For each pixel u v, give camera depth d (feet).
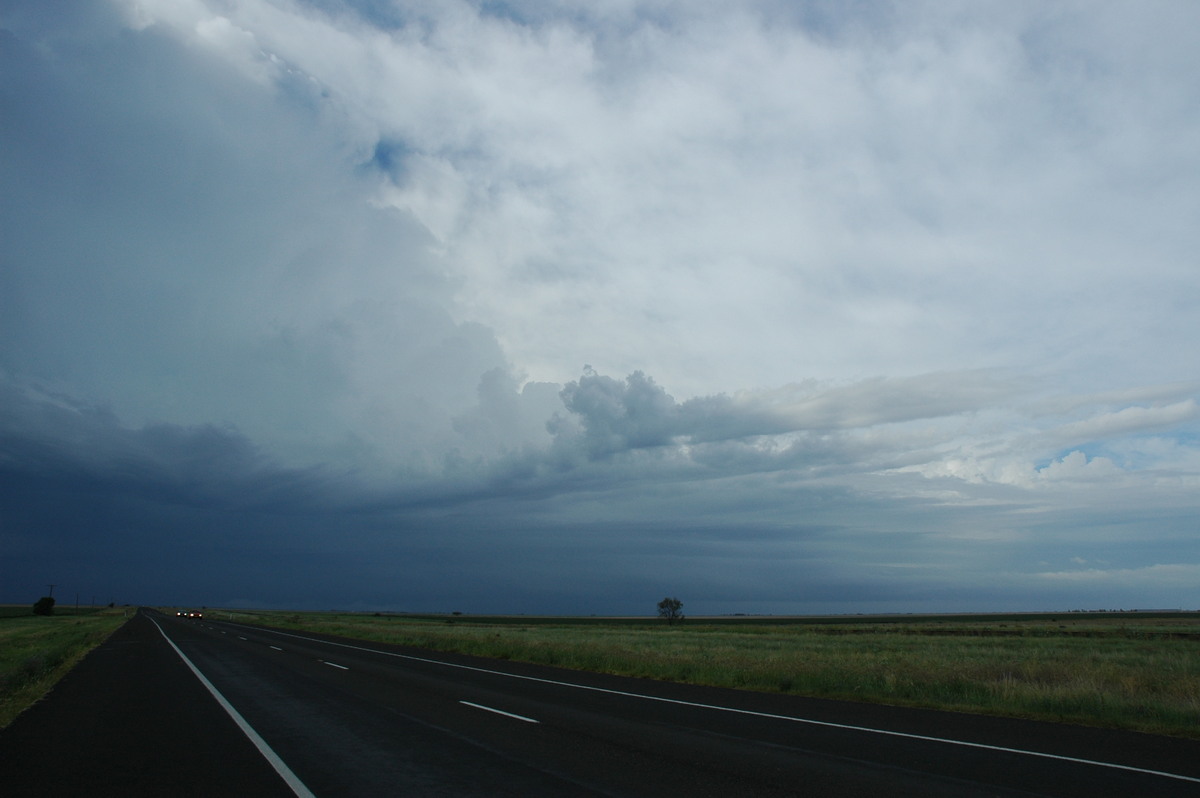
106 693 54.54
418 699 50.44
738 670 66.74
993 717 41.63
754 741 33.94
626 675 69.31
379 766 28.73
